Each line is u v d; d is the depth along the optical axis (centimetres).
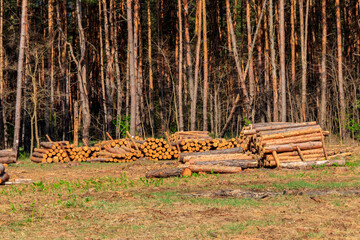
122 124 3089
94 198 961
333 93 3822
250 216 739
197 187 1101
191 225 684
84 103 2769
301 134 1583
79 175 1509
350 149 2069
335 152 1888
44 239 621
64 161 2216
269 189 1034
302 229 638
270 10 3016
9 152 2069
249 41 3198
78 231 666
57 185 1183
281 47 2806
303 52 3256
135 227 680
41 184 1202
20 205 857
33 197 1004
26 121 3300
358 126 2827
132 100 2608
